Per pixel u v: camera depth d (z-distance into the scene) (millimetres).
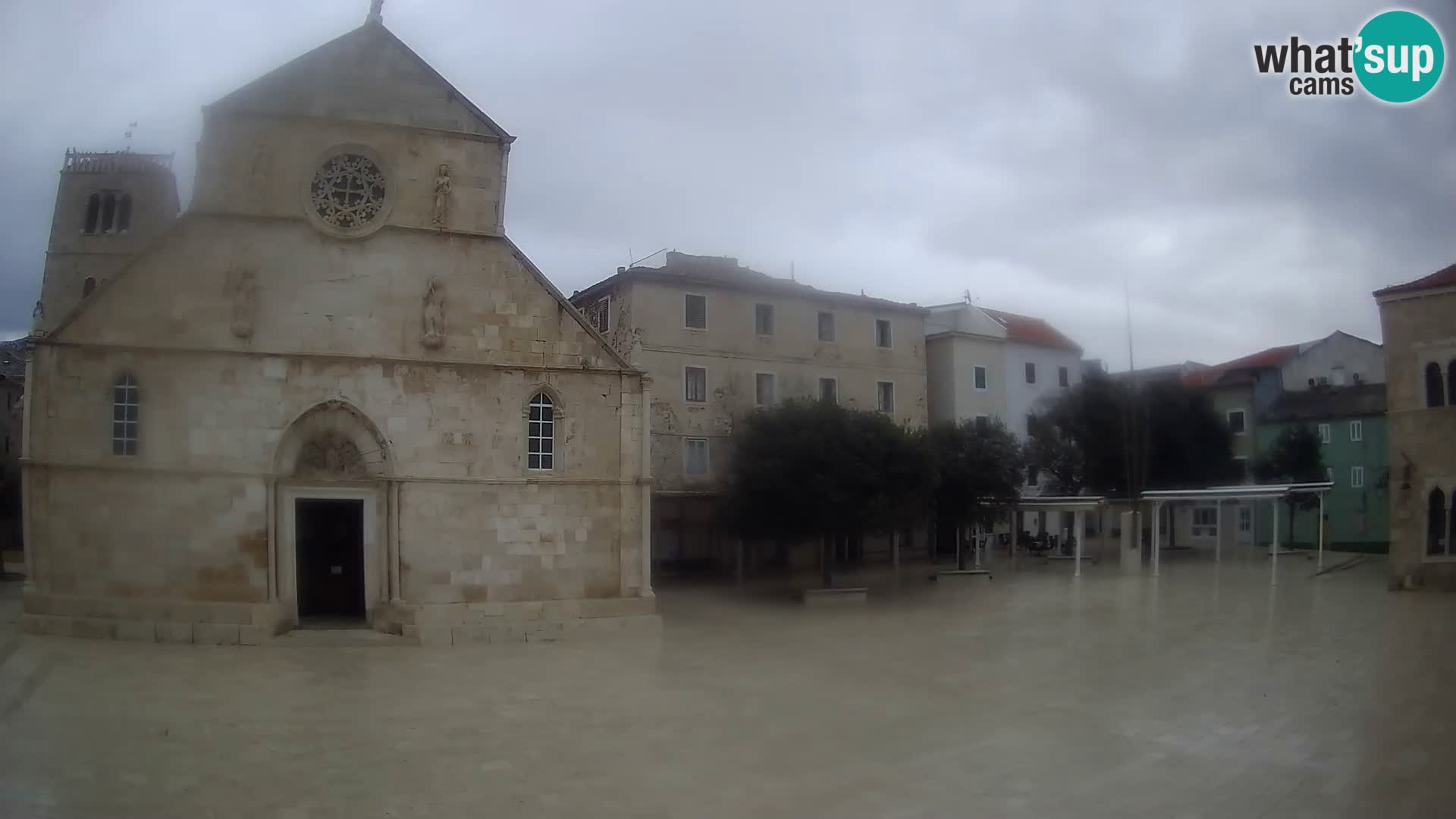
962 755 15812
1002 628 31438
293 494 28484
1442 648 25594
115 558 27094
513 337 30453
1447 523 38969
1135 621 32375
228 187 28516
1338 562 55469
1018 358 69375
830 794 13820
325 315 28859
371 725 17875
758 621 34062
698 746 16500
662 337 50125
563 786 14203
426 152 30125
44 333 27234
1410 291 39875
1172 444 65125
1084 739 16781
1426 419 39406
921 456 40656
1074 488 65688
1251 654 25109
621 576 30891
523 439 30312
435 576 29078
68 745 15984
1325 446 69312
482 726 17875
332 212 29281
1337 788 13812
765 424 40781
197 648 26000
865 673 23422
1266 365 75625
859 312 58031
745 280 54531
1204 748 16047
